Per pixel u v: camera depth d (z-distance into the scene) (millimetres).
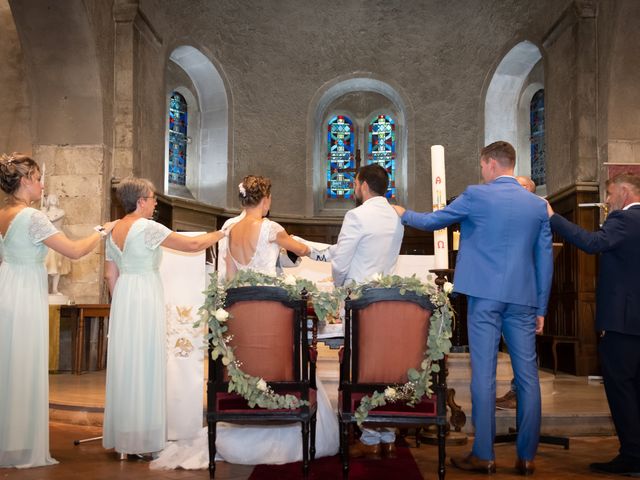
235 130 11766
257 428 3824
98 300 8477
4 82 9117
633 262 3637
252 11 11688
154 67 10039
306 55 12102
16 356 3646
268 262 3926
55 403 5297
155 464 3674
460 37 11750
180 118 11789
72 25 8328
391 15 11992
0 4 9328
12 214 3748
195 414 4176
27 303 3705
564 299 8797
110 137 8977
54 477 3404
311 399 3492
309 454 3793
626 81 8141
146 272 3885
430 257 5973
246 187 4043
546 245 3604
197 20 11156
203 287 4258
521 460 3523
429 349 3248
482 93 11648
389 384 3250
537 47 10438
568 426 4809
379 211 3918
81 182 8719
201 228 11031
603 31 8406
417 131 12000
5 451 3598
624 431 3572
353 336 3283
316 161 12617
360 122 12906
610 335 3688
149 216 4078
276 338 3299
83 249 3766
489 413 3516
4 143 9031
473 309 3561
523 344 3557
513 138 11711
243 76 11812
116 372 3799
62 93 8742
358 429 4215
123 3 9102
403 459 3871
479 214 3568
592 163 8570
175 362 4219
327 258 4121
